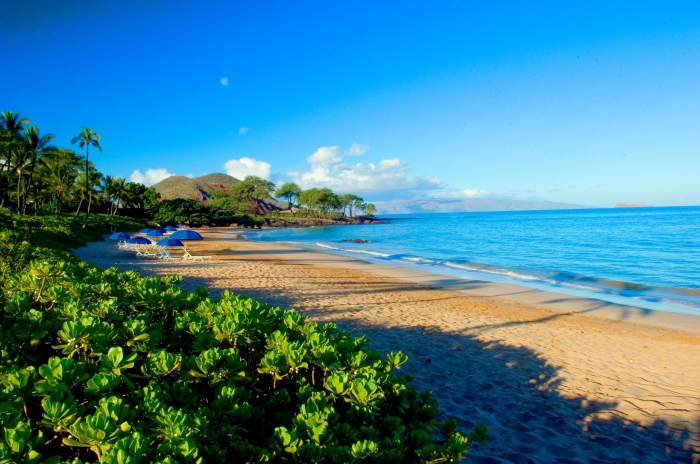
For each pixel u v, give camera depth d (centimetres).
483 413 518
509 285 1688
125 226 5519
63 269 439
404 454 213
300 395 242
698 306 1312
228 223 9306
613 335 938
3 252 919
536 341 859
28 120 3572
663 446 455
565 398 574
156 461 151
